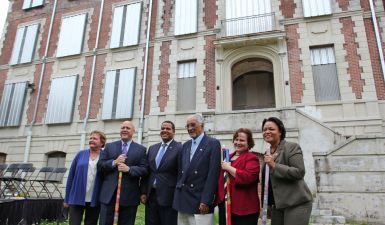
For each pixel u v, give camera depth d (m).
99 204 4.71
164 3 14.71
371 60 11.30
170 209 4.37
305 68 11.88
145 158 4.82
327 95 11.50
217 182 3.94
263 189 3.66
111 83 14.44
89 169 4.86
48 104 15.14
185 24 13.98
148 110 13.46
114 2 15.92
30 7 17.59
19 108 15.58
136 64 14.39
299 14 12.63
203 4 14.12
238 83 15.21
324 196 7.73
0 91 16.47
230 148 10.16
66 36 16.12
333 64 11.80
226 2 13.77
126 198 4.46
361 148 7.71
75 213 4.68
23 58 16.58
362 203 7.38
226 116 10.62
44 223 7.00
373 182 7.41
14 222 6.14
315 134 9.55
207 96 12.64
